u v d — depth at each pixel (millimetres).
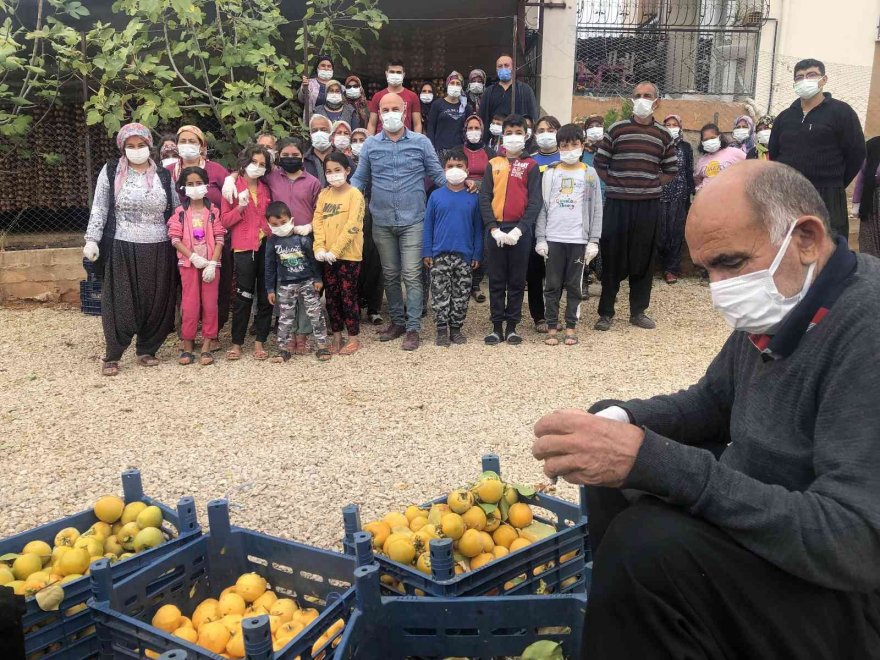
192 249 6066
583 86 12117
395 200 6492
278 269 6156
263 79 8219
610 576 1633
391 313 6906
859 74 11516
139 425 4844
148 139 5914
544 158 6902
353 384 5645
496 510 2658
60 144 9258
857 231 9617
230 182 6137
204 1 8070
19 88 8938
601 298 7273
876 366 1549
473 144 7543
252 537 2562
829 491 1545
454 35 9992
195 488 3918
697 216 1718
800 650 1601
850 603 1647
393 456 4285
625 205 6918
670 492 1645
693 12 13312
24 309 8016
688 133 11773
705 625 1593
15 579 2502
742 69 12094
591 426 1699
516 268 6605
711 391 2174
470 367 6066
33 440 4605
